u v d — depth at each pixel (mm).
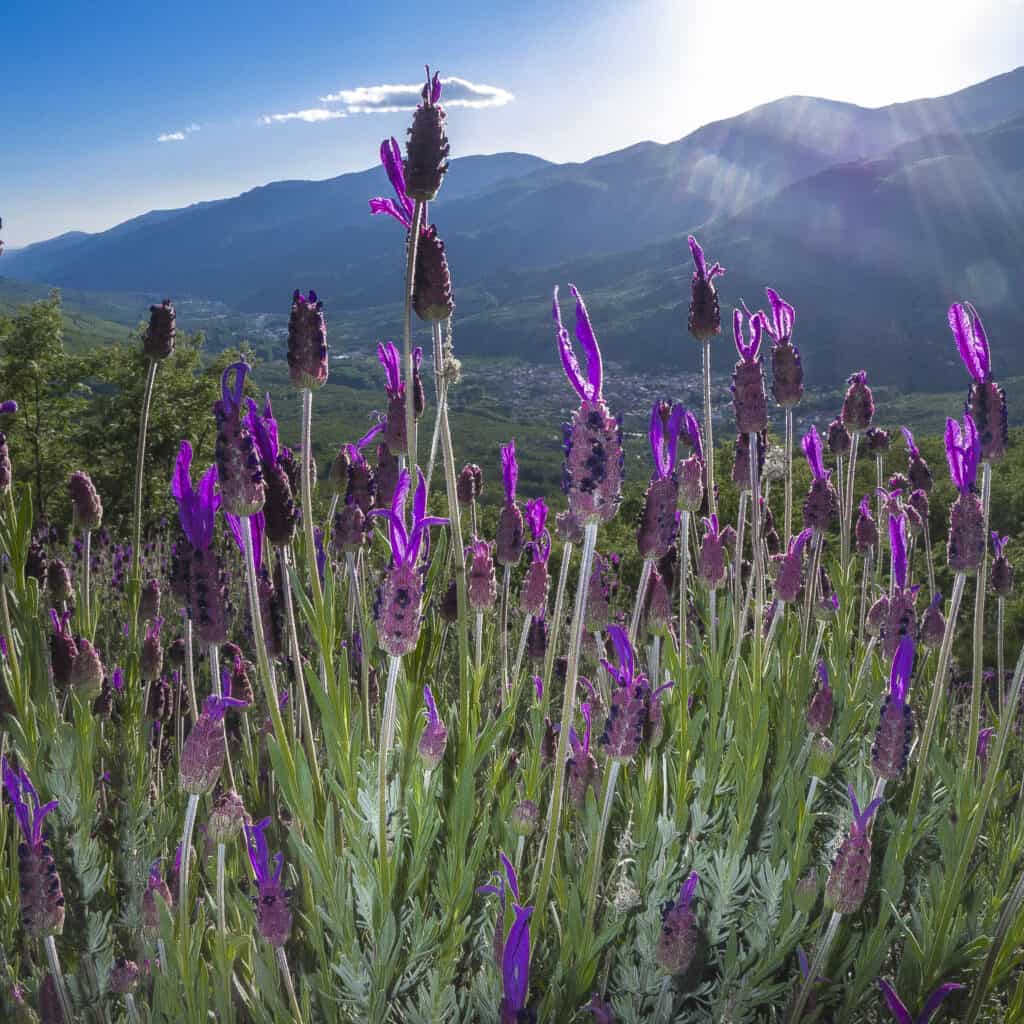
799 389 3594
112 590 6180
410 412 2344
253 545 2336
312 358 2281
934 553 8641
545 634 4043
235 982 2186
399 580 1983
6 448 2947
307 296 2236
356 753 2357
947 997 2801
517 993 1711
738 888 2668
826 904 2277
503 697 3369
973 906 2912
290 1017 2105
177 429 38844
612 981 2639
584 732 2945
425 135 2453
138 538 3484
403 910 2367
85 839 2662
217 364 41125
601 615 3270
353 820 2287
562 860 2760
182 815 3068
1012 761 4191
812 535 4047
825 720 2982
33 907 2156
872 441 5102
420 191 2451
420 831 2344
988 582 4250
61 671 3131
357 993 2217
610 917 2531
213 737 1940
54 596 3961
